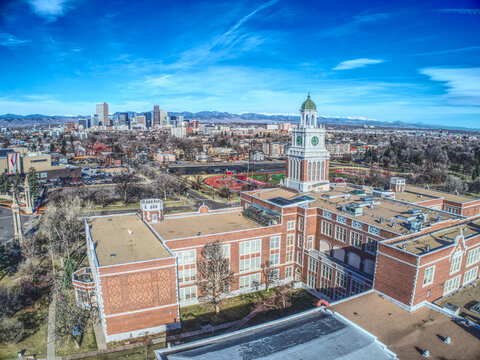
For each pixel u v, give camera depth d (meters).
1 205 163.12
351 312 53.44
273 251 84.56
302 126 102.12
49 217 107.62
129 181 184.62
